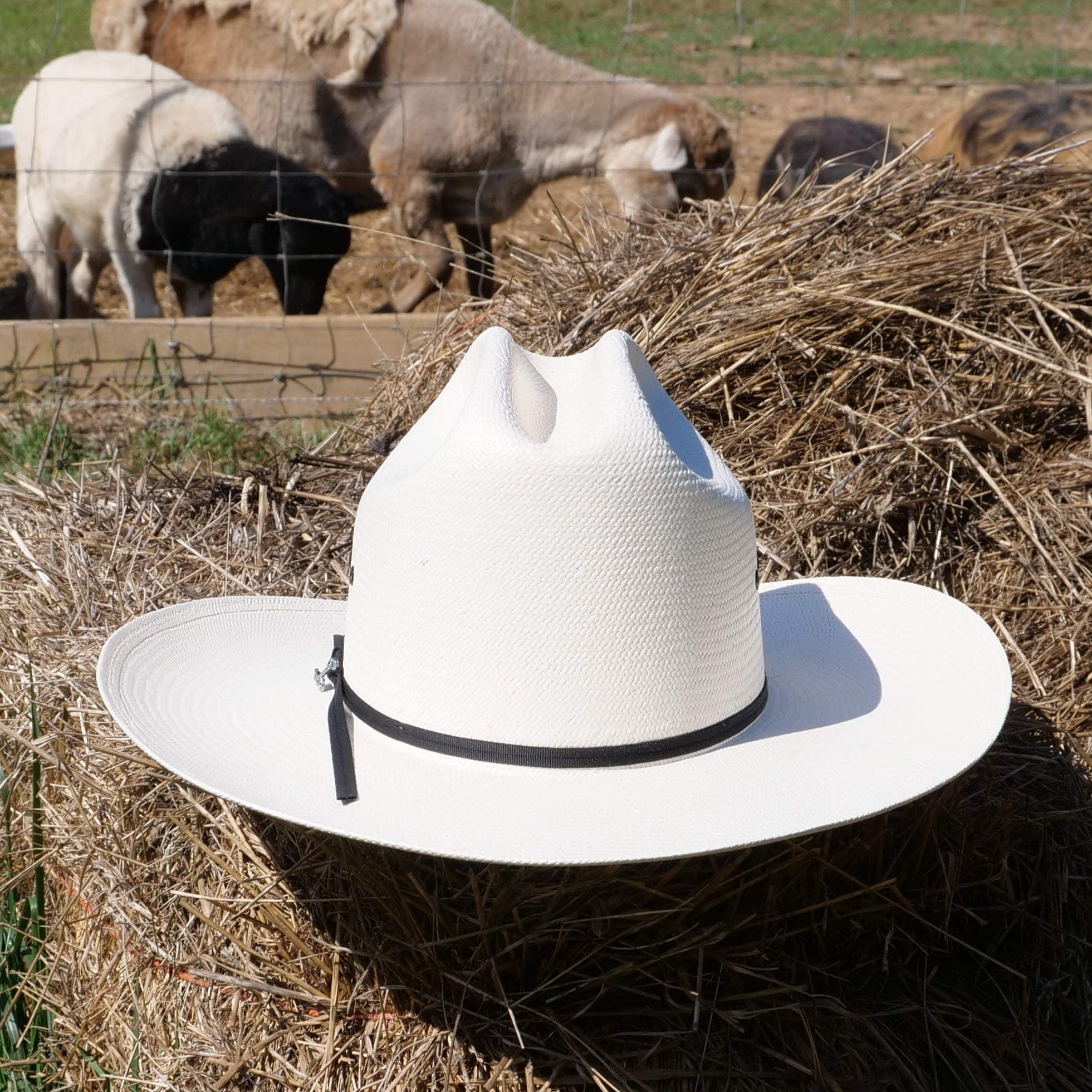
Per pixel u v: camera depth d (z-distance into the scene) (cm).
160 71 560
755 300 264
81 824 191
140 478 282
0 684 216
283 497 266
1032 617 221
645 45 1296
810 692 166
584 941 167
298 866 175
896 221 281
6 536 254
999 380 251
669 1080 162
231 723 156
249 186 549
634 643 144
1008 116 507
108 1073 175
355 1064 167
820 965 173
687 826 135
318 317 402
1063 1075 172
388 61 621
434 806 140
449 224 746
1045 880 183
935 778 139
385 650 149
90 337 398
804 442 252
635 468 144
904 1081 167
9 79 468
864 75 1167
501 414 147
